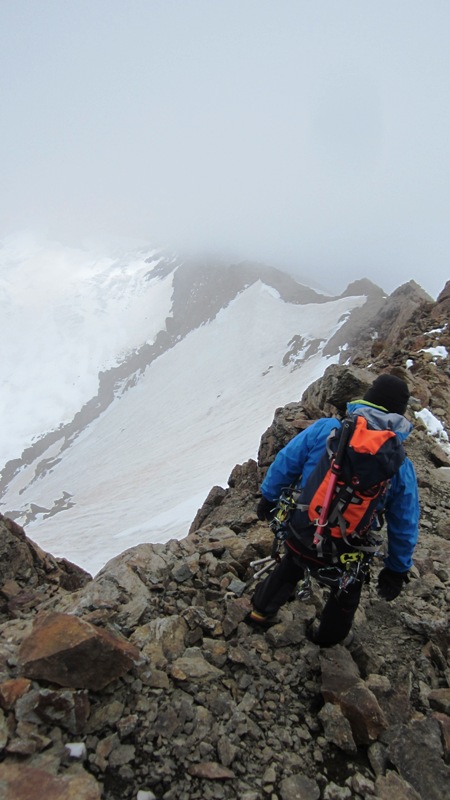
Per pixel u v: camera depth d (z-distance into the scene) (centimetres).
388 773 357
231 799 329
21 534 793
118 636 435
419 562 609
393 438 365
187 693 392
